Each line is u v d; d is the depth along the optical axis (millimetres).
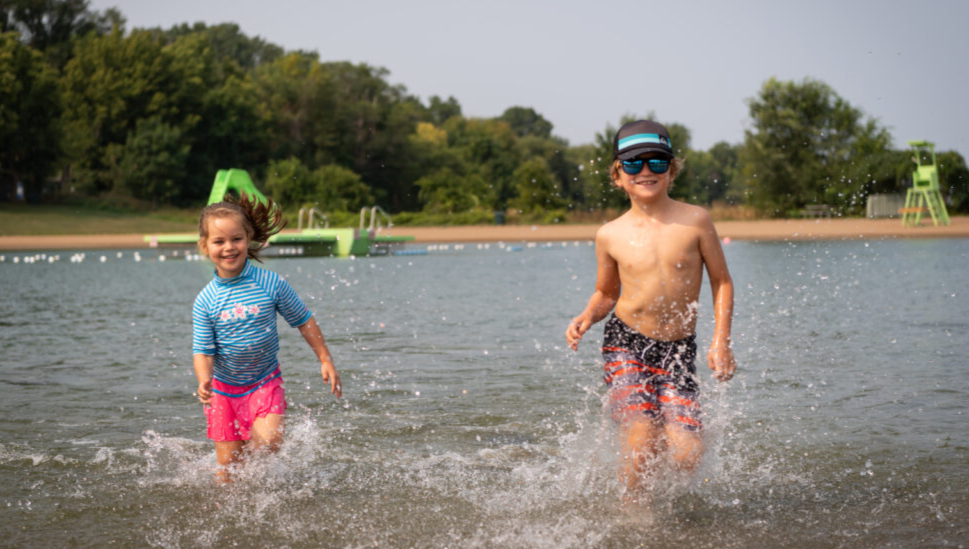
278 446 3697
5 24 69812
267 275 3848
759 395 4930
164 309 10297
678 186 30406
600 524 2963
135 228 44656
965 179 32562
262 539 2863
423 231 41000
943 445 3834
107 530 2957
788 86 34250
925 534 2791
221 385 3801
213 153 63781
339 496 3312
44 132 52812
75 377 5812
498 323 8422
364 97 76938
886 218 31828
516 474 3561
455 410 4734
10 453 3932
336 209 53281
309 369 6016
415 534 2893
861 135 33781
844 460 3654
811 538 2785
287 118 70375
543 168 48281
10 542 2840
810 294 10266
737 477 3461
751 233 29031
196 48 69062
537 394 5129
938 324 7492
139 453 3949
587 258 21484
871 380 5258
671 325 3432
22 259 24188
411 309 9750
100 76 59219
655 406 3371
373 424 4453
